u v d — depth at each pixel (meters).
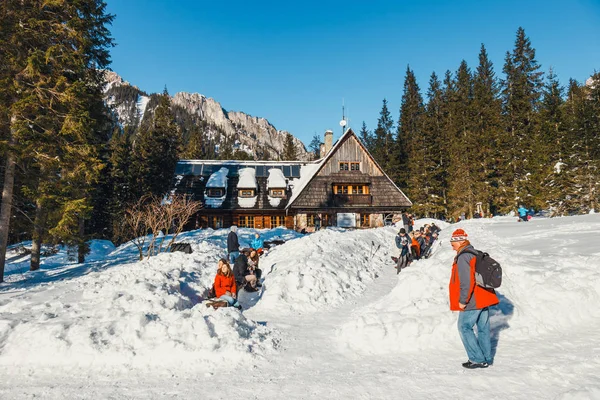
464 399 3.64
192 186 33.72
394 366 4.63
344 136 33.47
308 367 4.70
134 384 4.23
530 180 37.75
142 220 19.33
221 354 4.94
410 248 12.86
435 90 62.88
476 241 13.76
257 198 33.59
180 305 7.64
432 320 5.62
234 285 7.44
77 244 16.16
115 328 5.43
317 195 32.31
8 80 13.65
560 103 46.38
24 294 8.32
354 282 10.11
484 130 43.19
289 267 10.10
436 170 43.34
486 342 4.52
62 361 4.83
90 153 15.52
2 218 13.84
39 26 14.52
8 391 4.07
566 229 15.65
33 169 15.77
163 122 45.38
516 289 6.57
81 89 14.73
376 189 33.31
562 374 4.04
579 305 6.10
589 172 36.56
